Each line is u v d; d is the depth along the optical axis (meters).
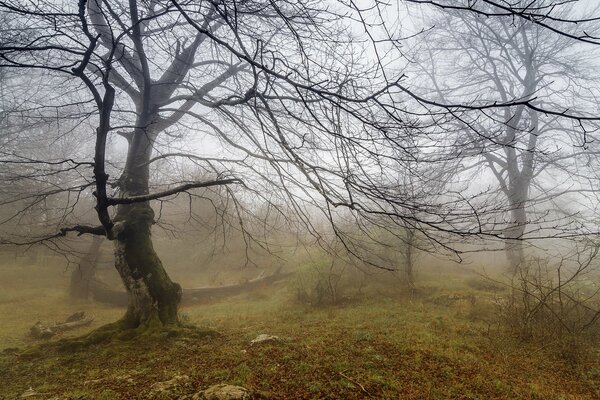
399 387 5.46
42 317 14.33
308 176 5.49
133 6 7.38
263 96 6.11
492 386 5.75
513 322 8.75
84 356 7.77
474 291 13.26
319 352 7.09
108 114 6.66
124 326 9.25
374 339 8.06
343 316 11.23
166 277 9.90
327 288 14.02
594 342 7.99
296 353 7.00
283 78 4.68
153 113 9.74
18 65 5.17
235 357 6.88
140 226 10.05
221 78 10.82
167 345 8.20
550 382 6.18
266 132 6.23
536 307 8.44
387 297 13.63
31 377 6.68
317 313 12.20
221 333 9.46
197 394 4.86
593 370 6.68
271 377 5.75
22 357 7.86
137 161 10.60
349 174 5.17
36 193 10.79
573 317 8.45
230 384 5.30
